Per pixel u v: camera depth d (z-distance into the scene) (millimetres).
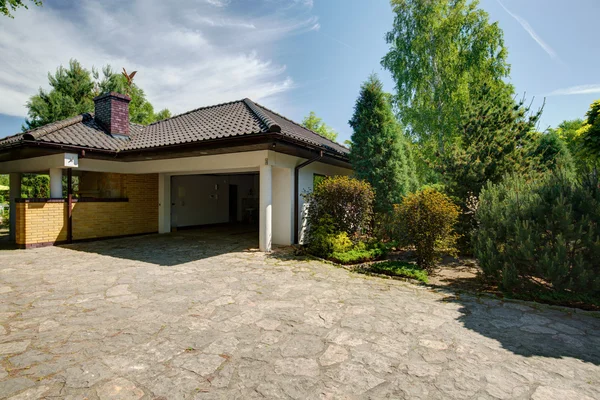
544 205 5137
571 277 4797
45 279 6102
